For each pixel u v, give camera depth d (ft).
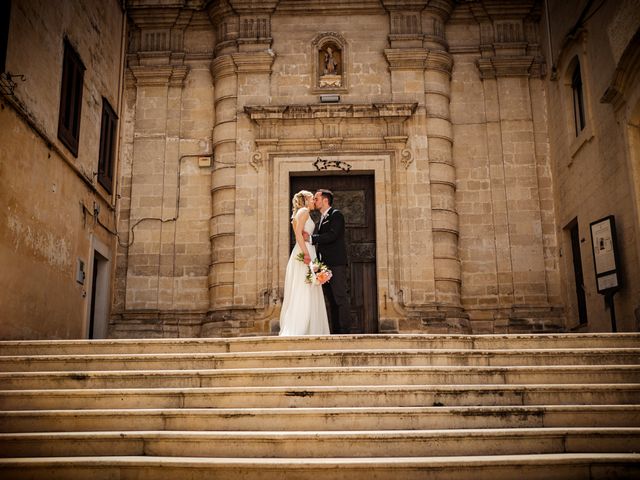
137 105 50.21
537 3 50.01
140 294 47.42
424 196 47.26
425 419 20.02
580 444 19.12
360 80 49.29
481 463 17.76
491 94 49.93
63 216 38.09
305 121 48.29
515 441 19.07
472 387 21.18
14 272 31.86
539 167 48.83
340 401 21.03
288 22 50.34
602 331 39.47
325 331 29.53
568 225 45.55
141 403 21.39
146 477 18.08
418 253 46.50
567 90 45.19
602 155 38.96
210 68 50.62
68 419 20.43
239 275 46.44
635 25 33.50
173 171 49.37
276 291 46.01
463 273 47.75
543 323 46.24
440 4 49.98
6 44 30.73
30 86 33.45
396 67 49.11
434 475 17.75
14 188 31.76
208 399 21.30
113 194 47.50
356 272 47.32
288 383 22.18
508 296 47.06
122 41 49.75
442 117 48.67
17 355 25.82
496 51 50.16
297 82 49.39
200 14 51.29
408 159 47.62
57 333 37.09
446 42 50.26
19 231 32.37
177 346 25.54
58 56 37.19
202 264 48.26
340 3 50.01
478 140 49.44
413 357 23.39
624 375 22.48
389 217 47.03
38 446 19.40
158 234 48.39
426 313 45.52
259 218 47.19
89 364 24.20
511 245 47.73
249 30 49.96
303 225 29.81
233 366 23.62
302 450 18.90
